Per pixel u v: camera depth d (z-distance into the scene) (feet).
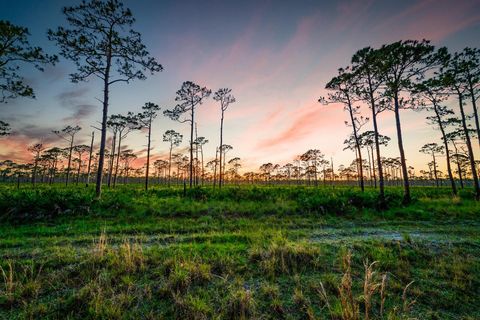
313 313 11.09
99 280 12.85
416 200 47.34
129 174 255.50
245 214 37.78
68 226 27.25
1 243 19.92
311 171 201.77
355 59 51.78
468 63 55.06
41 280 13.35
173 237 23.20
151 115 97.19
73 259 15.93
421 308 11.96
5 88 41.27
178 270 14.33
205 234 24.29
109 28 48.06
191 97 77.82
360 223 31.37
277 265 15.78
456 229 27.61
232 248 19.06
